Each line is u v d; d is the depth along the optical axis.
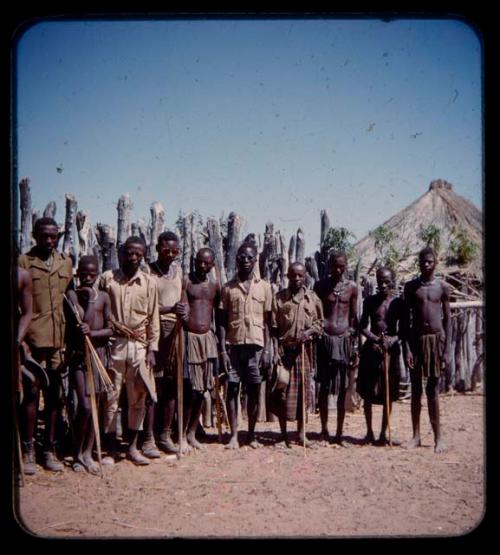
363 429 7.55
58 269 5.46
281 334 6.42
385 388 6.50
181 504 4.77
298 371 6.47
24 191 7.39
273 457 6.12
